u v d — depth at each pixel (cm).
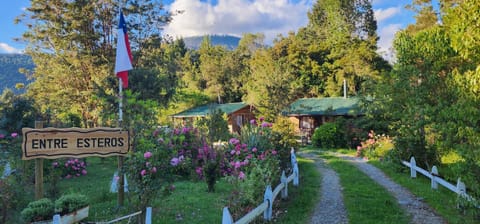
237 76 4934
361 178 1075
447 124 628
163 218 642
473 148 505
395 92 1032
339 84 3738
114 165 1438
